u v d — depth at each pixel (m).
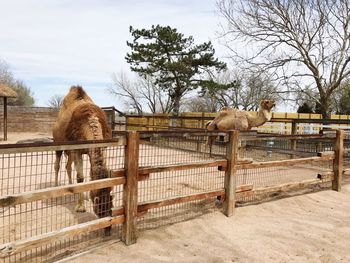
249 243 3.80
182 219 4.43
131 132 3.50
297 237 4.01
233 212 4.70
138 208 3.68
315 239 3.96
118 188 5.52
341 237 4.05
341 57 13.32
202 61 23.55
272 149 8.83
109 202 3.54
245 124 8.56
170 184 6.26
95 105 4.73
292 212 5.04
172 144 7.24
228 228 4.24
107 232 3.73
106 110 15.78
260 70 14.41
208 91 25.33
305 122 9.41
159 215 4.53
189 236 3.93
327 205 5.49
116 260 3.25
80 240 3.64
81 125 4.37
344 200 5.84
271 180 6.87
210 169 7.94
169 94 26.12
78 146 3.09
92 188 3.28
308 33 13.53
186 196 4.17
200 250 3.57
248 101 29.06
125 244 3.59
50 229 3.90
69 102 5.05
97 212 3.51
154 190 5.79
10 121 20.28
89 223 3.30
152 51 22.95
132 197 3.58
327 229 4.32
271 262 3.37
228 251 3.58
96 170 3.60
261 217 4.71
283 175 7.53
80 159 4.45
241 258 3.43
